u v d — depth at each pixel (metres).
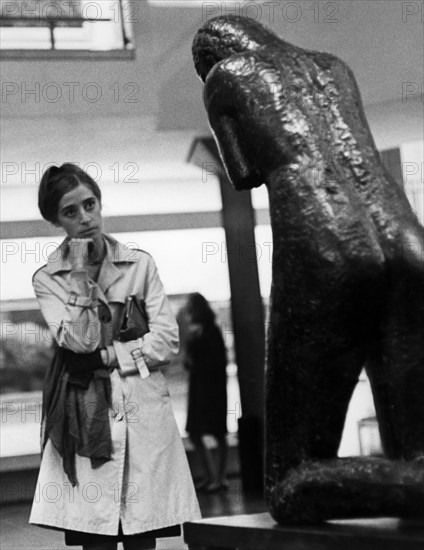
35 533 5.93
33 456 8.84
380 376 2.04
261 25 2.24
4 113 7.88
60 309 3.85
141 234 9.56
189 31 7.94
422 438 2.00
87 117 8.10
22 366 9.74
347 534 1.88
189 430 7.78
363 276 1.97
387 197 2.04
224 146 2.18
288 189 2.03
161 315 3.94
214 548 2.11
